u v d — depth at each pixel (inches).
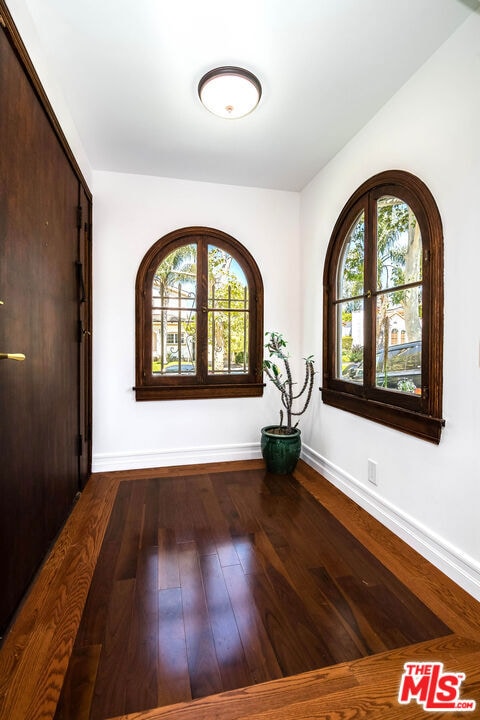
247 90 69.6
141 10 54.5
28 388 56.2
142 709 38.5
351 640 47.6
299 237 122.9
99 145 92.9
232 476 105.3
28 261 55.8
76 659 44.1
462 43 56.9
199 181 113.3
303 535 73.5
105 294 107.0
